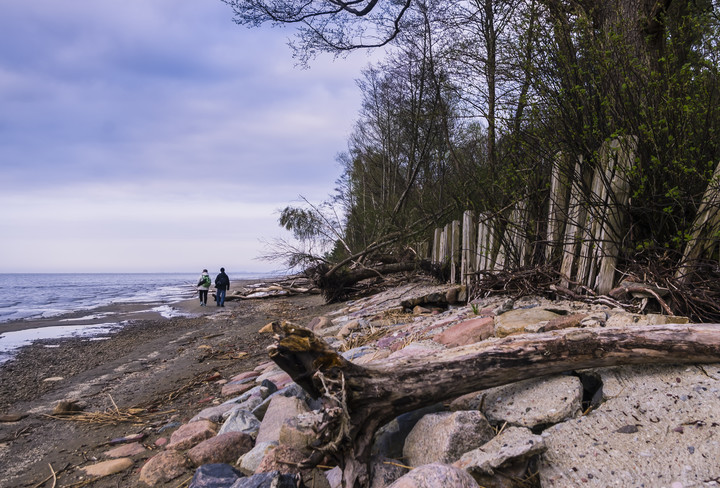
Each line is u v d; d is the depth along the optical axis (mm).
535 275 4977
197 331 11250
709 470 1892
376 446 2764
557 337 2727
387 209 16375
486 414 2666
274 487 2346
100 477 3322
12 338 11430
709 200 3520
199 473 2824
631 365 2697
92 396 5848
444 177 13859
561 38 4723
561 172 4742
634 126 4062
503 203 5832
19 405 5695
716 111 3922
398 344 4832
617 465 2061
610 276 4117
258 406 3957
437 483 1925
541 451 2154
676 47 4715
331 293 13359
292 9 10961
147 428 4391
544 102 4688
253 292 21438
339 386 2441
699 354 2523
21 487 3328
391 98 19453
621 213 4117
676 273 3684
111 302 24359
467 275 6945
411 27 12812
